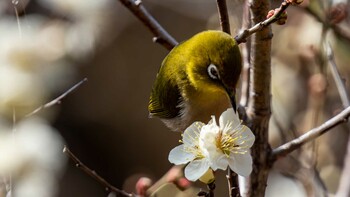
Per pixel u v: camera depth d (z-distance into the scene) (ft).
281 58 44.47
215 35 33.12
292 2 24.79
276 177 42.63
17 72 27.45
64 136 67.10
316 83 36.47
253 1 27.76
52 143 28.32
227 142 23.21
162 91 36.35
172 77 35.47
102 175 68.49
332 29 37.27
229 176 23.71
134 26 66.08
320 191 34.50
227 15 31.96
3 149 26.89
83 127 68.64
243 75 34.53
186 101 35.12
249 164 23.16
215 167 22.89
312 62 40.52
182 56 34.78
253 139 23.53
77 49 37.45
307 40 40.34
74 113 67.92
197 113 34.96
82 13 38.99
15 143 27.09
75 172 66.69
